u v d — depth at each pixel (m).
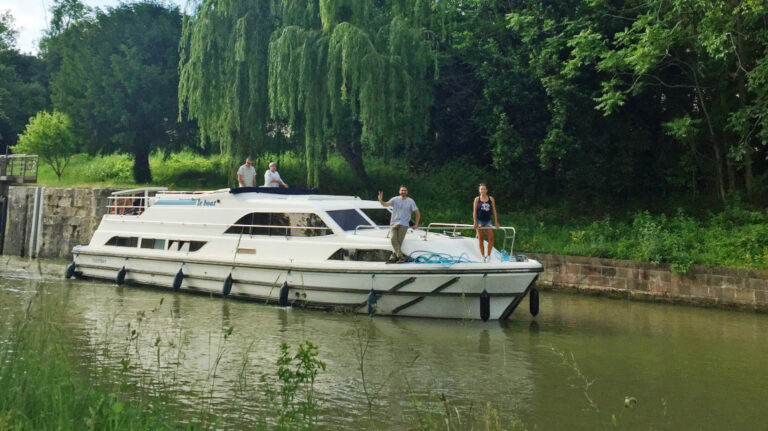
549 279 18.70
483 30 25.56
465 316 12.54
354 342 10.34
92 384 6.21
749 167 20.14
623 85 22.16
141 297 14.60
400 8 24.23
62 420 3.99
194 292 15.54
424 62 22.95
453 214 23.11
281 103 22.56
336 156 31.42
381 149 23.75
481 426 6.30
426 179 27.77
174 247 16.02
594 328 12.41
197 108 24.55
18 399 4.27
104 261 17.30
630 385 8.20
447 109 28.92
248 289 14.44
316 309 13.49
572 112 21.55
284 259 14.00
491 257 13.08
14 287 15.74
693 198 22.05
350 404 6.97
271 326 11.53
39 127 34.09
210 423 5.95
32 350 5.63
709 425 6.62
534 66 22.31
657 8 19.08
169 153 34.28
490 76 24.08
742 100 19.56
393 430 6.13
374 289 12.72
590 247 18.48
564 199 24.33
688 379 8.59
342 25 21.45
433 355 9.57
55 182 33.38
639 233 18.66
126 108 32.31
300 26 23.12
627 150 23.06
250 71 23.30
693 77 20.91
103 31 32.91
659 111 23.56
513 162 23.20
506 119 22.98
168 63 32.81
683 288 16.36
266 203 14.69
